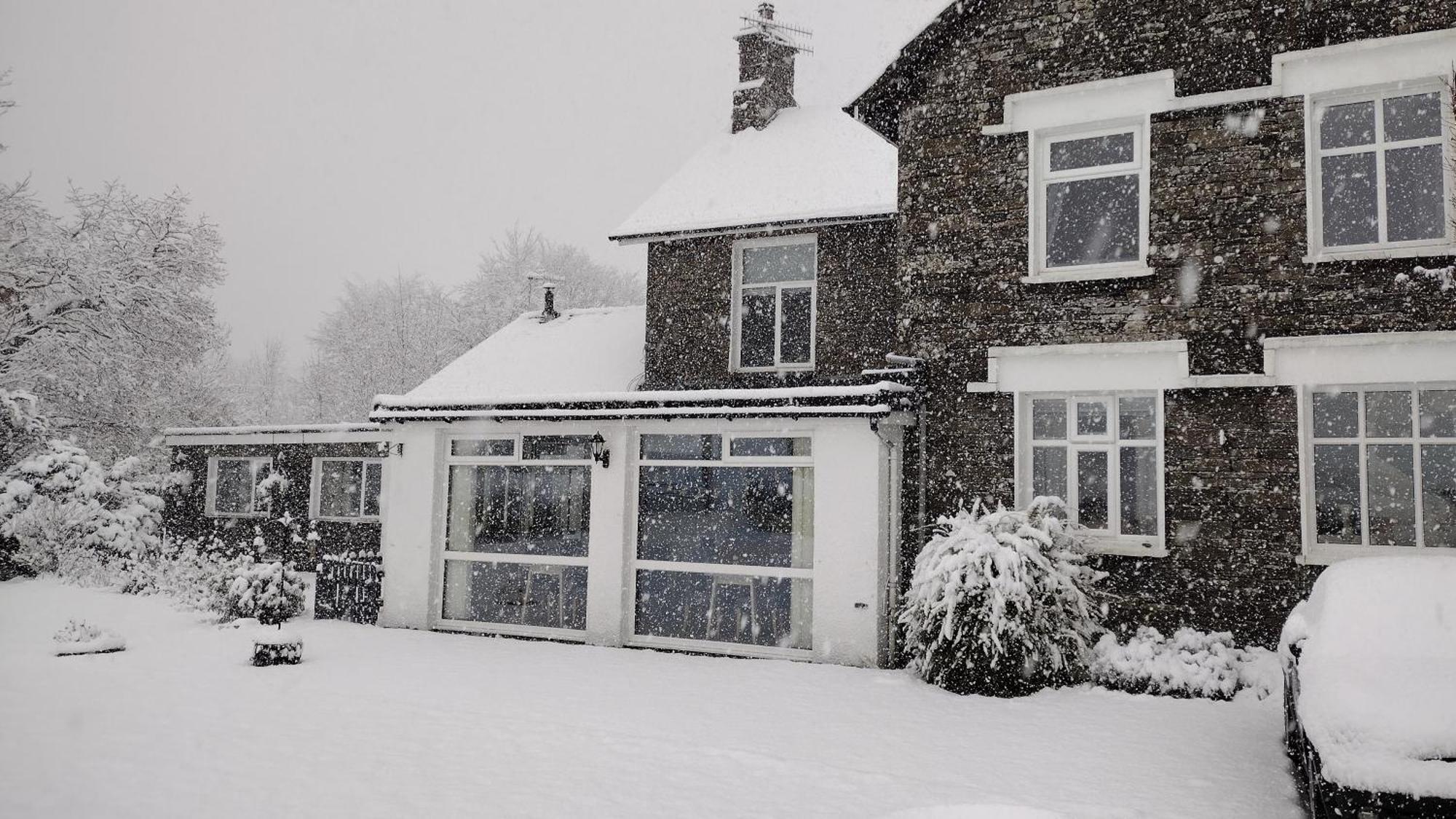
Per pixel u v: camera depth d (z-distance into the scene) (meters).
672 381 15.25
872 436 11.69
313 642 13.08
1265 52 10.93
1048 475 11.79
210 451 23.91
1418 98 10.39
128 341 28.62
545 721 8.77
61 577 19.56
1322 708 5.54
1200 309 10.98
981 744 7.99
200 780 7.05
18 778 7.09
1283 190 10.73
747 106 17.88
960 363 12.20
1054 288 11.77
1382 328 10.13
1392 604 6.41
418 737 8.20
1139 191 11.66
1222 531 10.61
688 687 10.25
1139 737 8.18
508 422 14.16
